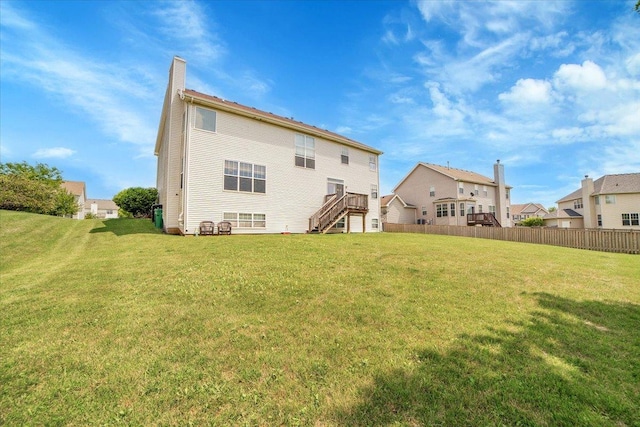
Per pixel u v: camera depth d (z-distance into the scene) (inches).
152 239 402.0
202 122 474.9
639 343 126.0
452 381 97.1
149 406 86.7
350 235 550.6
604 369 105.3
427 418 80.6
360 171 756.0
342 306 165.3
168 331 135.3
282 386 95.5
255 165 537.0
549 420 80.0
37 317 151.6
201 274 224.2
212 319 148.2
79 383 97.7
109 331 135.7
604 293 199.0
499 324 144.0
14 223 476.7
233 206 503.2
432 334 132.5
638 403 86.9
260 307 163.9
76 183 1649.9
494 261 299.4
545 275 245.6
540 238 659.4
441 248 383.2
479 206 1206.3
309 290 190.9
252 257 280.5
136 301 172.9
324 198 656.4
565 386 94.6
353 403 87.0
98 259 287.7
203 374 102.0
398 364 107.6
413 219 1320.1
